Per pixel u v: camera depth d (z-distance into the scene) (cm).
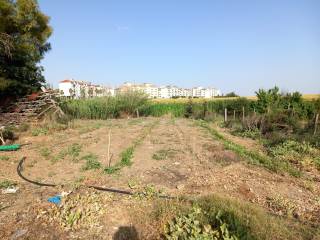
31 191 589
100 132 1520
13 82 1794
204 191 563
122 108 2955
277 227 399
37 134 1375
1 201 537
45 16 2223
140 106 3091
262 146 1104
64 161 845
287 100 2073
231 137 1351
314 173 741
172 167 755
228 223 392
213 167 752
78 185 596
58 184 627
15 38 1916
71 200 506
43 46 2308
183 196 512
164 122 2206
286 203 509
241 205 450
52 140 1233
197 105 3058
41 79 2148
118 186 603
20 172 733
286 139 1088
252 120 1493
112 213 464
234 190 574
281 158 867
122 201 510
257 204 504
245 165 777
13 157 902
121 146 1068
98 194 542
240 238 363
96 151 980
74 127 1695
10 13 1908
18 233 416
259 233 373
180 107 3164
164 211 442
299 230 409
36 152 980
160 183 623
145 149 1004
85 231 421
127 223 440
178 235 381
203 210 432
